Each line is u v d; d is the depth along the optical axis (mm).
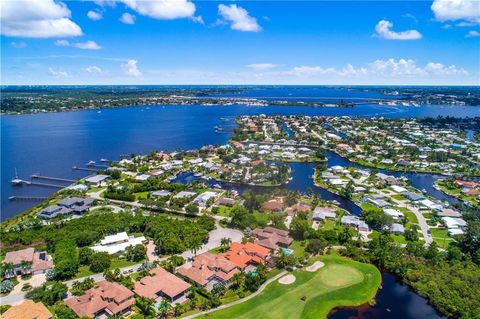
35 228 192125
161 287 135000
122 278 143625
